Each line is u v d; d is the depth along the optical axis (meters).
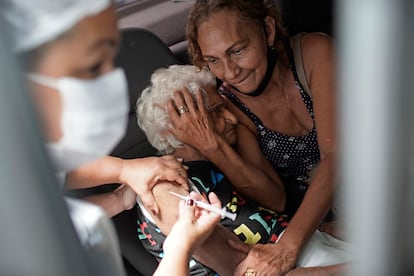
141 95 1.32
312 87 1.35
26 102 0.43
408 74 0.34
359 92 0.36
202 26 1.21
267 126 1.44
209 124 1.28
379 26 0.33
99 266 0.68
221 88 1.42
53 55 0.55
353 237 0.42
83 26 0.55
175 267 1.00
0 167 0.44
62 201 0.48
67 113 0.59
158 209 1.19
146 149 1.42
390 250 0.41
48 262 0.48
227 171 1.33
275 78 1.36
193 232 1.04
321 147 1.32
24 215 0.46
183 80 1.29
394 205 0.39
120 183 1.25
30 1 0.51
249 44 1.23
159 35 1.79
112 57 0.62
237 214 1.29
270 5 1.30
